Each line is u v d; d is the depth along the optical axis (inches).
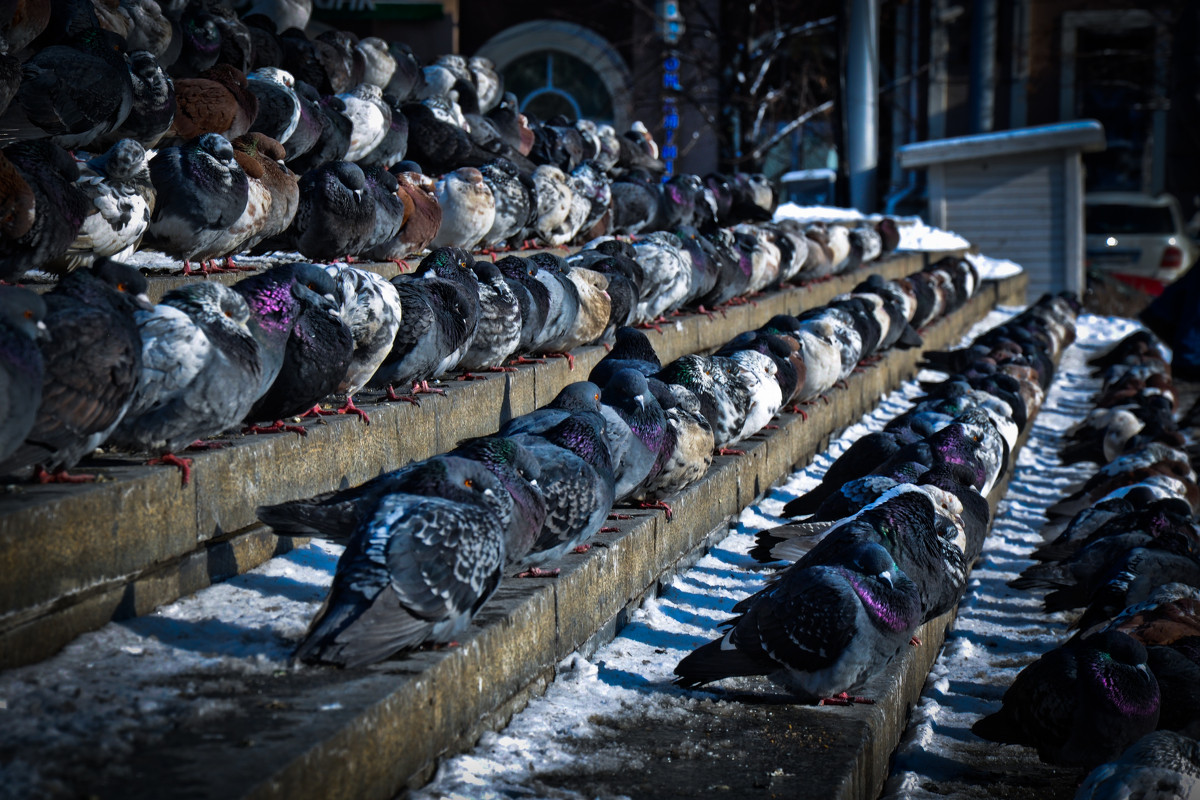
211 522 169.3
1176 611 230.1
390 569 140.7
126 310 152.1
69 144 237.3
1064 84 1156.5
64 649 143.1
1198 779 169.9
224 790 108.6
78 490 146.3
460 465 158.6
